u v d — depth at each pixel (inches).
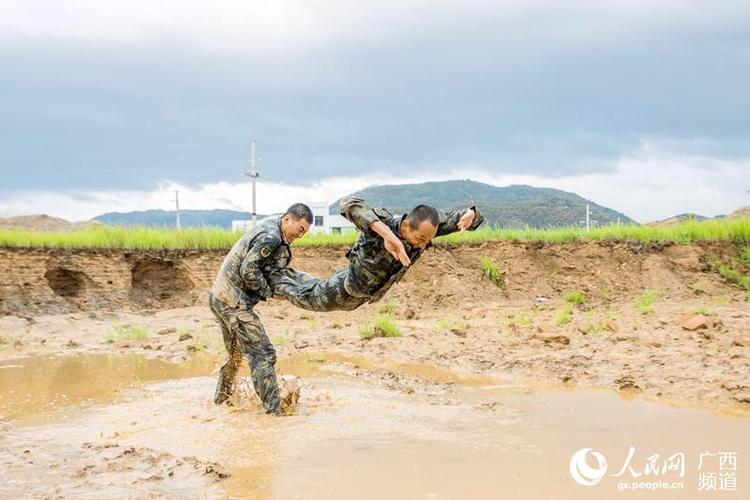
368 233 223.6
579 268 907.4
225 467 221.1
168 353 483.2
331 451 237.9
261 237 285.0
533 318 673.0
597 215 4404.5
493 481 203.2
